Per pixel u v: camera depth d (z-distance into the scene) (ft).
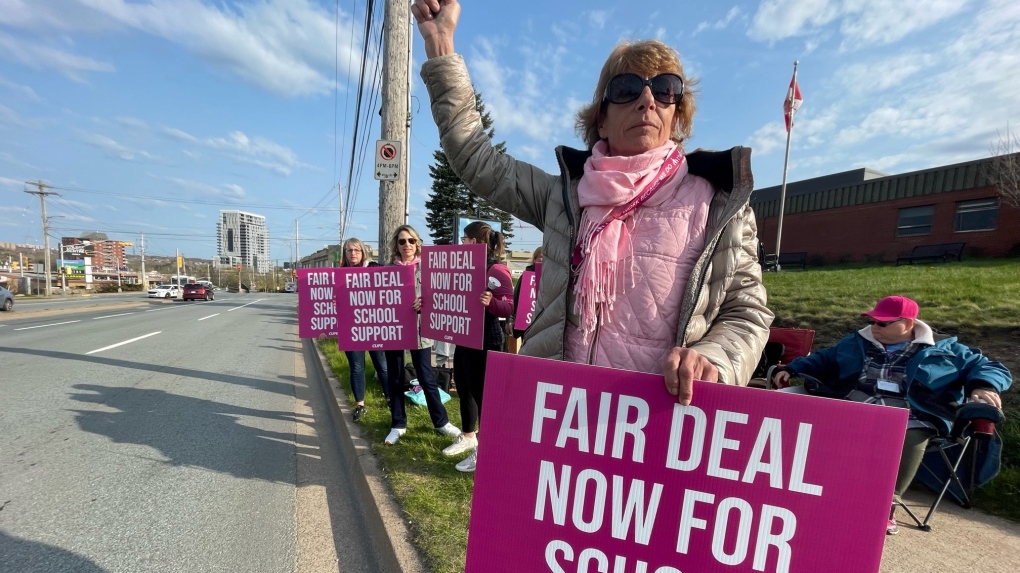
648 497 3.47
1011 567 7.29
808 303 25.32
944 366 8.64
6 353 26.84
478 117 4.91
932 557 7.56
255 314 66.64
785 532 3.17
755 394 3.21
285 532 8.78
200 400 17.39
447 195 80.48
